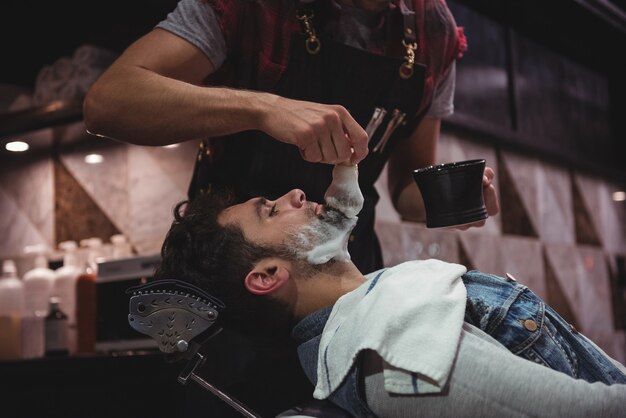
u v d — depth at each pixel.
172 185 2.77
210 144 1.63
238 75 1.55
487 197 1.54
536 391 1.03
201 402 1.69
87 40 2.90
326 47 1.52
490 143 3.56
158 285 1.23
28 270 3.15
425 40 1.65
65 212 3.09
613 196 4.56
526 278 3.66
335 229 1.33
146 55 1.42
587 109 4.30
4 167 3.31
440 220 1.37
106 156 2.98
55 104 2.64
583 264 4.14
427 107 1.69
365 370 1.13
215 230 1.33
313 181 1.57
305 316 1.33
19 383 1.97
